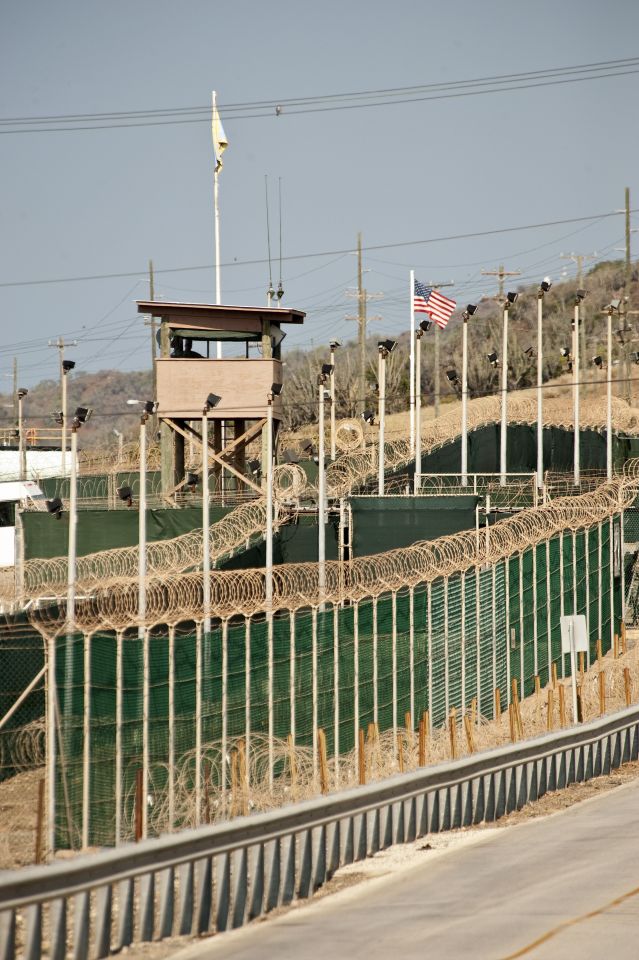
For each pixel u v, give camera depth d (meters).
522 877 51.53
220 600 93.31
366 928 43.91
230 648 77.75
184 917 44.28
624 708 90.75
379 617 90.75
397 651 91.44
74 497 89.69
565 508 113.81
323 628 85.12
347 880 52.47
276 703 80.62
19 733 67.12
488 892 49.06
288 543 129.62
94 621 75.25
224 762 66.75
